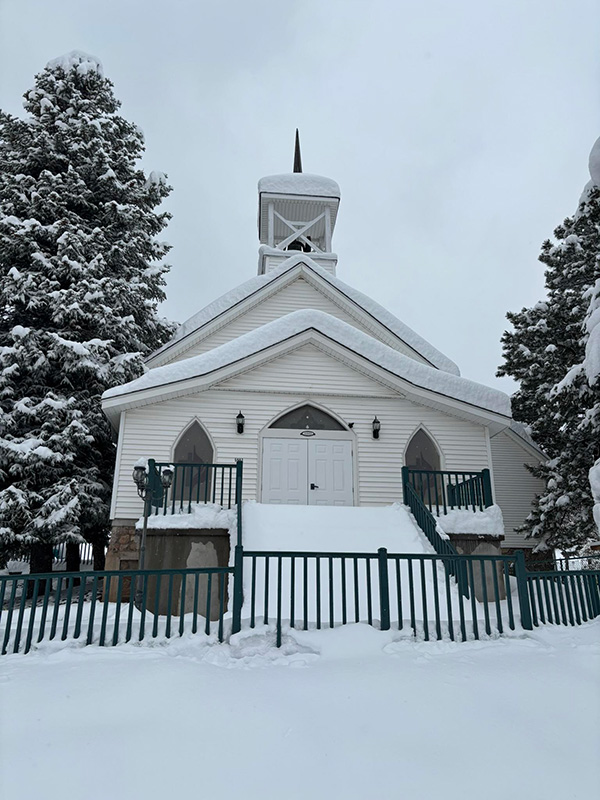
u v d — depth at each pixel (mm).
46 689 4160
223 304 16562
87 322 15312
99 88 19344
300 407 12297
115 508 10984
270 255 19531
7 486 13680
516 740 3482
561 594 6547
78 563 15195
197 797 2816
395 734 3539
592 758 3289
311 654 5250
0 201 16312
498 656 5164
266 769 3102
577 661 4945
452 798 2838
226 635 5676
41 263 15141
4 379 13797
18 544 12484
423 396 12273
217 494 11414
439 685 4352
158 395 11461
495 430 12953
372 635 5586
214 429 11797
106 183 17812
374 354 12602
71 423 13289
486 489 10016
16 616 8195
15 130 17141
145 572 5613
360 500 11844
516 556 6371
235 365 11859
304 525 9211
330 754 3275
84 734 3473
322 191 20672
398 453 12250
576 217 15766
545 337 16062
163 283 18891
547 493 15531
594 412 11398
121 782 2943
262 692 4203
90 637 5414
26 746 3305
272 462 11836
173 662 4828
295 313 12750
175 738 3441
